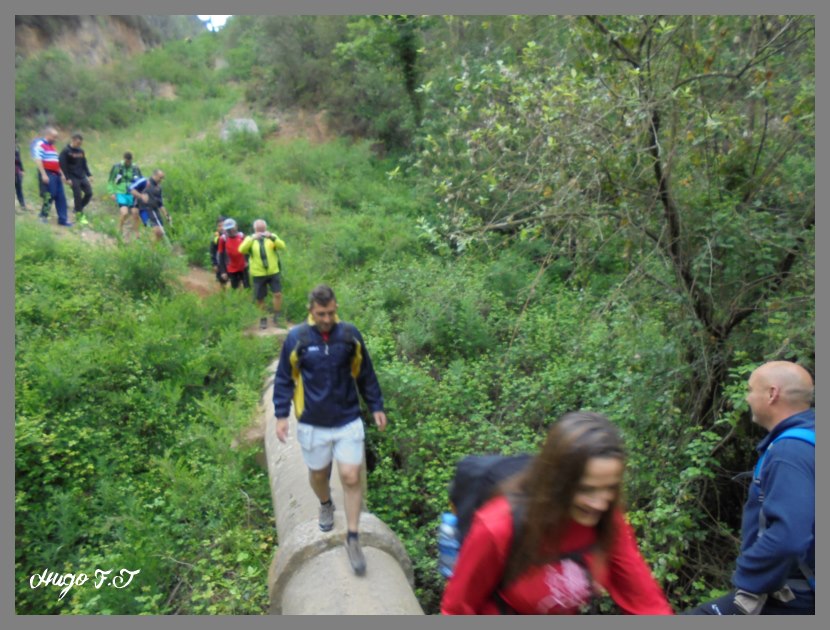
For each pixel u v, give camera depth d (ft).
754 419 10.68
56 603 15.72
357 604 12.18
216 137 61.67
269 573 14.46
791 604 9.82
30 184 45.50
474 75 25.77
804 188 18.30
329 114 66.44
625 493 16.66
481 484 8.31
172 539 17.51
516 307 31.94
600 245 18.30
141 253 31.42
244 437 21.30
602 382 19.65
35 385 21.52
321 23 67.92
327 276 37.93
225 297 31.07
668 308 18.39
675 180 18.08
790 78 18.21
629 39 17.08
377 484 20.04
